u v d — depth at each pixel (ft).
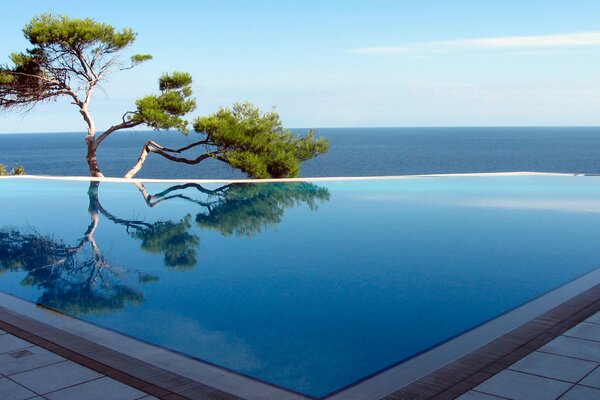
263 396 11.75
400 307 19.29
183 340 16.08
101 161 276.41
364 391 12.16
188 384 12.11
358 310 18.98
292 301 20.10
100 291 21.47
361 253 27.66
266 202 44.16
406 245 29.30
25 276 23.75
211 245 29.71
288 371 13.75
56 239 31.22
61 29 61.77
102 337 15.64
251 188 51.65
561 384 11.37
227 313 18.72
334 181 56.59
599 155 301.63
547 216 37.47
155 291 21.48
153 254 27.71
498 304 19.57
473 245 29.12
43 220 36.78
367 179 58.18
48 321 17.26
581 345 13.39
